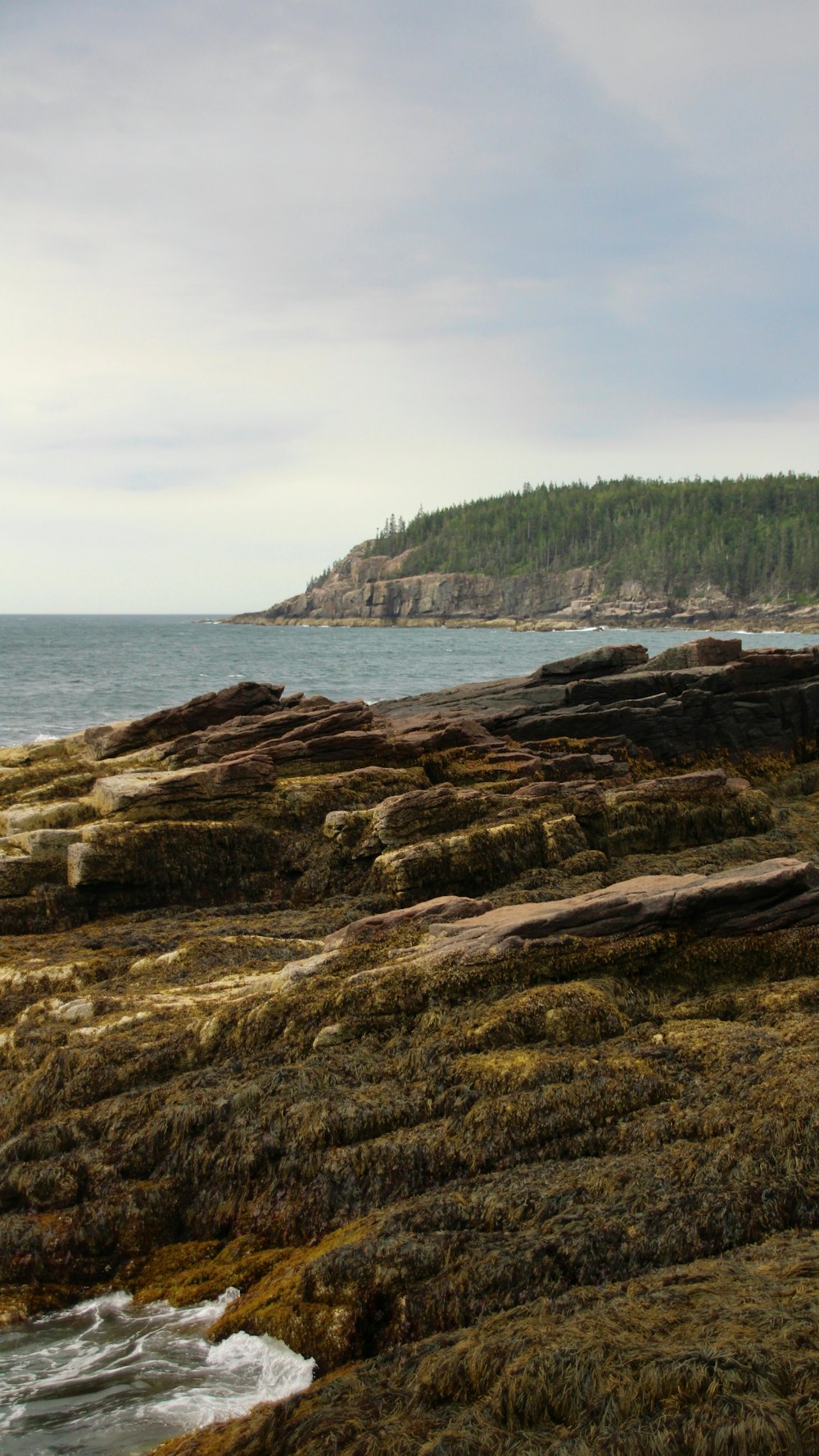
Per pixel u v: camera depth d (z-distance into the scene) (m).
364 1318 7.42
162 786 18.22
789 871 13.25
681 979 12.44
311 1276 7.77
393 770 20.84
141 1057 10.91
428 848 17.05
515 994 11.45
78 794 20.36
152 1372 7.46
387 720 25.00
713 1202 7.90
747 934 12.86
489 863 17.34
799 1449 5.11
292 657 125.00
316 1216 8.82
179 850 17.48
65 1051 10.96
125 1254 8.98
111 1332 8.01
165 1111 9.84
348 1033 11.07
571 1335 6.22
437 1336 6.90
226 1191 9.31
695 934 12.77
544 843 17.88
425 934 12.93
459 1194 8.37
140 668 100.81
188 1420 6.94
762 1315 6.17
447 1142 9.12
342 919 15.98
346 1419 6.07
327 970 12.13
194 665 106.94
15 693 72.06
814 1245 7.34
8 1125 10.56
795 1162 8.23
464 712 27.91
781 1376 5.53
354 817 18.20
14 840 17.70
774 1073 9.43
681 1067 9.96
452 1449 5.53
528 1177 8.60
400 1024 11.23
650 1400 5.58
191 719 24.02
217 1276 8.55
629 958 12.29
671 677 27.83
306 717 22.89
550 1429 5.64
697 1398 5.49
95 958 14.06
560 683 30.34
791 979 12.49
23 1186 9.45
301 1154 9.26
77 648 146.50
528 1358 6.02
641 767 25.47
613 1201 8.04
